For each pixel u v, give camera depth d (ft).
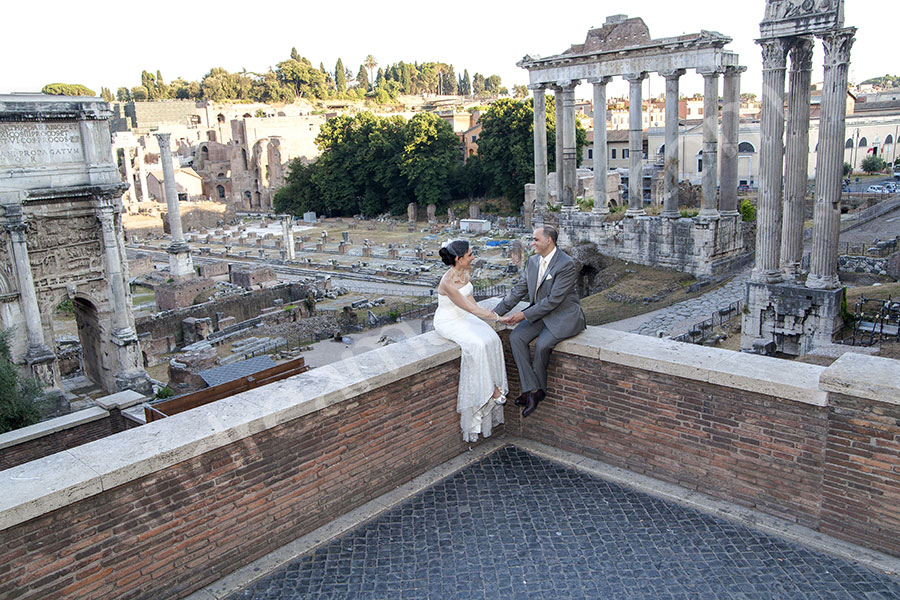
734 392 26.17
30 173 107.45
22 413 84.58
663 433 28.53
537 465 30.96
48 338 114.62
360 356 29.86
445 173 362.74
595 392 30.32
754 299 97.25
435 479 30.04
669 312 129.59
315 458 26.35
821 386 23.76
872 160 289.53
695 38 144.77
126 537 21.77
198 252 313.32
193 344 160.25
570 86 172.45
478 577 23.68
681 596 22.29
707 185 152.15
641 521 26.45
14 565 19.66
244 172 474.90
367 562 24.79
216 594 23.41
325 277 228.43
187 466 22.86
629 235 165.58
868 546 23.95
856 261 144.87
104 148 114.21
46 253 112.37
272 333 165.37
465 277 31.19
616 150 342.85
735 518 26.18
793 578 22.85
